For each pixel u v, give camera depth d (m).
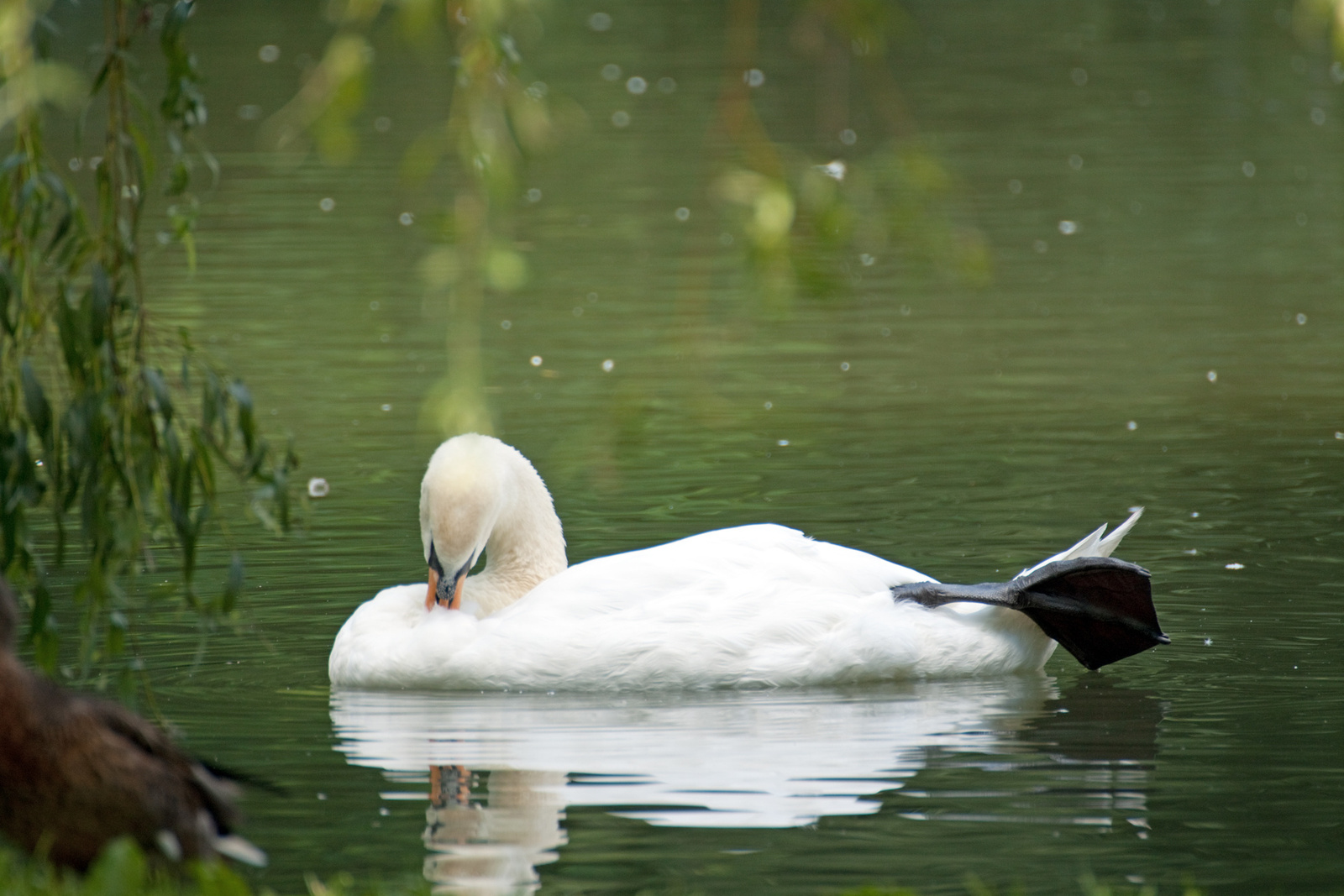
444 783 9.90
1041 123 39.38
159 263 28.00
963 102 41.97
